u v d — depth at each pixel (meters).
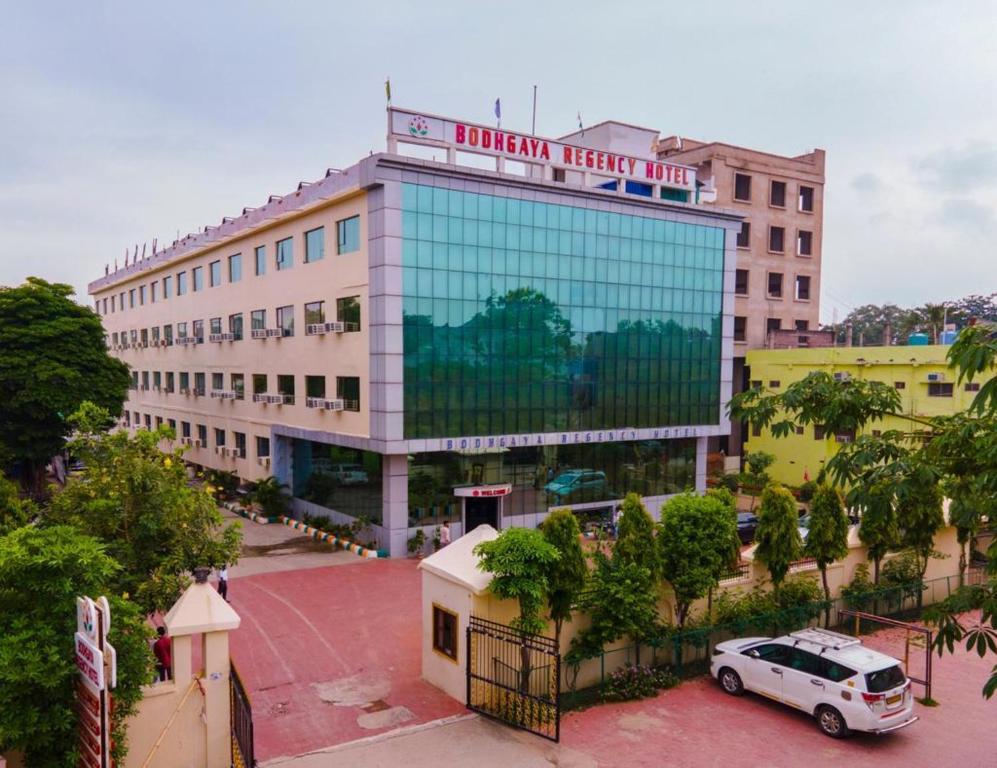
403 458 25.75
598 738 12.71
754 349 44.41
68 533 8.77
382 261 24.70
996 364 7.82
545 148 28.27
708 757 12.16
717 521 15.99
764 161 45.34
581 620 14.90
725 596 17.08
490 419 27.38
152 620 16.16
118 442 13.00
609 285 30.67
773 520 17.55
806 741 12.85
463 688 13.95
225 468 37.78
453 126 25.97
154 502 12.44
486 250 27.03
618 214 30.81
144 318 49.94
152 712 10.45
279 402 31.88
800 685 13.56
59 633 8.26
